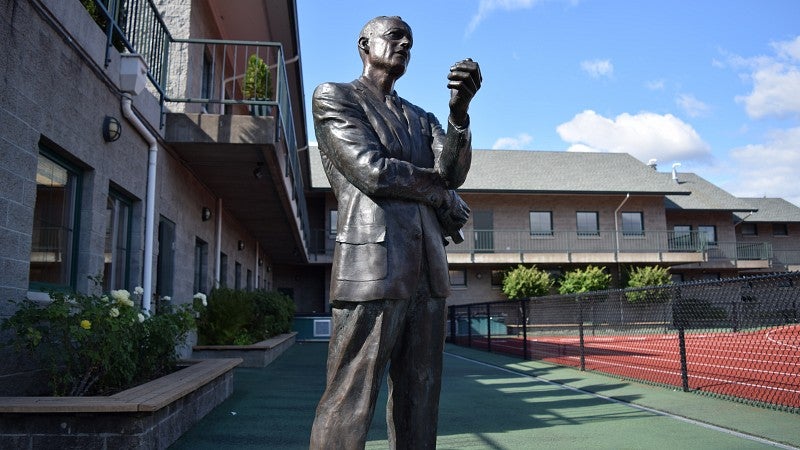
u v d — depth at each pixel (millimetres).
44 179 5094
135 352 4965
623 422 5402
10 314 4281
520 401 6738
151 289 7566
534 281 29453
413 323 2252
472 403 6598
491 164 36094
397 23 2395
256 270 19688
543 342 15547
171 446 4270
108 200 6680
